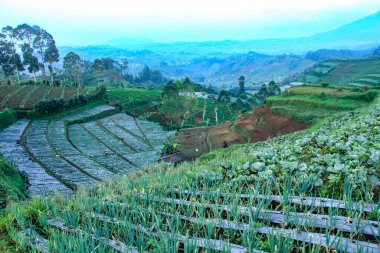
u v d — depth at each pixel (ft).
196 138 183.73
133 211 19.62
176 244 15.08
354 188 18.52
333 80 545.03
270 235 14.08
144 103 334.65
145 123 262.88
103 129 222.28
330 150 26.71
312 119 158.30
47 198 26.55
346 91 192.24
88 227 19.22
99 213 21.31
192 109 321.32
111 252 16.24
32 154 141.08
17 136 172.24
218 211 19.74
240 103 353.51
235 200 19.31
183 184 25.14
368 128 35.17
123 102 319.68
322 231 15.67
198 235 17.37
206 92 520.42
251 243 14.35
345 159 22.99
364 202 16.75
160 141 201.16
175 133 218.59
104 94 312.91
